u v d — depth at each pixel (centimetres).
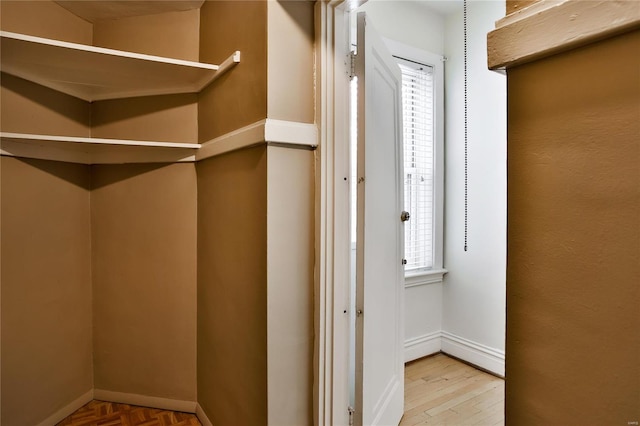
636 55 47
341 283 138
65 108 179
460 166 258
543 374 58
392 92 181
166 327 189
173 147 174
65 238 182
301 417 136
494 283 239
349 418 144
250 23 135
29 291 164
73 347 187
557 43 54
